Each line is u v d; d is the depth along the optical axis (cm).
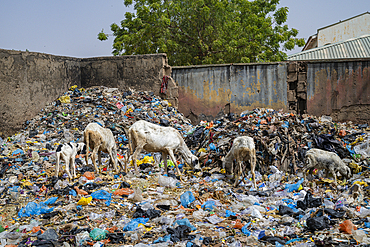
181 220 562
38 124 1373
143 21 2359
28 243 498
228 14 2367
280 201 696
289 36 2359
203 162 1018
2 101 1327
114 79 1734
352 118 1450
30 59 1459
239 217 607
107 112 1441
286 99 1524
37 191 745
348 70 1448
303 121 1127
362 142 1005
